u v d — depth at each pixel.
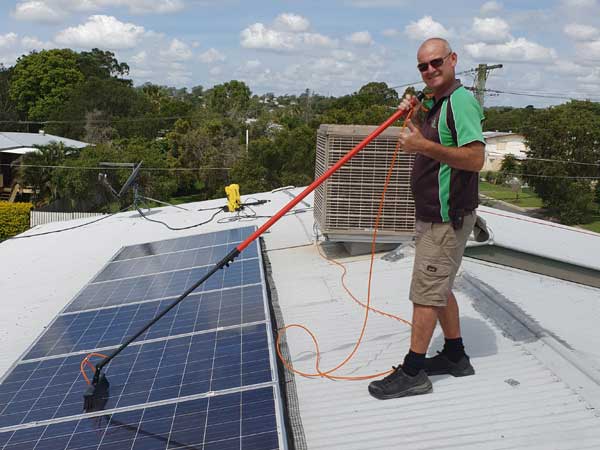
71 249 9.34
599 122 45.25
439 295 3.34
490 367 3.79
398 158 6.29
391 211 6.44
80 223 11.39
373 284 5.76
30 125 64.81
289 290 5.83
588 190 44.47
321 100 102.12
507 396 3.41
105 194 32.66
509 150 55.94
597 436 2.94
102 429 3.33
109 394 3.76
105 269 7.10
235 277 5.71
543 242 8.54
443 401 3.44
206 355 4.02
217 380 3.62
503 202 47.81
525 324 4.33
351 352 4.25
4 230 26.28
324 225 6.50
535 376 3.62
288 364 4.11
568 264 6.83
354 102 54.25
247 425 3.04
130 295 5.81
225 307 4.89
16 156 35.81
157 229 10.30
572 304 5.32
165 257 7.29
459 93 3.17
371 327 4.70
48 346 4.78
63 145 32.81
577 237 9.22
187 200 47.06
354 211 6.45
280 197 12.90
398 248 6.65
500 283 5.99
